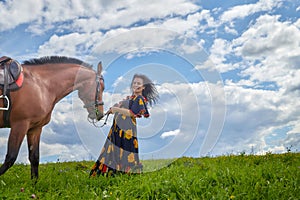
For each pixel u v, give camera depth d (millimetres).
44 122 6141
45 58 6254
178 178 5887
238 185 5762
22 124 5707
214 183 5898
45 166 8750
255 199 5367
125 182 5824
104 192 5402
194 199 5129
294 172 6547
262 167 6965
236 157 9109
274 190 5527
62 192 5621
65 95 6332
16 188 5422
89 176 6484
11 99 5602
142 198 5297
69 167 8461
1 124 5754
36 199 5082
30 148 6230
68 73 6281
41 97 5871
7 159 5605
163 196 5320
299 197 5406
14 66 5664
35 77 5977
